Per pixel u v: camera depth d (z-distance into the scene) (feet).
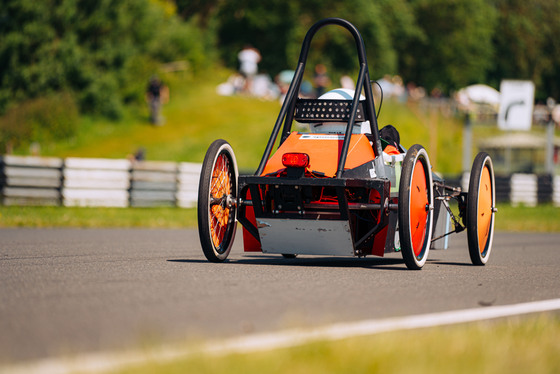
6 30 345.10
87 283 45.42
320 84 287.28
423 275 54.65
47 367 24.79
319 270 55.62
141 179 174.50
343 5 556.92
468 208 64.44
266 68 558.15
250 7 561.84
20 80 340.18
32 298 39.47
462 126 388.78
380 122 346.54
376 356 26.76
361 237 60.08
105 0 362.74
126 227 130.41
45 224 128.36
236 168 60.34
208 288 43.86
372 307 38.96
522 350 29.09
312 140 59.82
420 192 59.11
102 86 339.57
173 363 25.13
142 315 35.01
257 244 61.31
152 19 401.49
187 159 300.40
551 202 247.09
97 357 26.37
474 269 61.98
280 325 33.27
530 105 298.97
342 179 54.19
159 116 336.70
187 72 398.62
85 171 167.43
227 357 26.04
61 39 350.64
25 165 161.38
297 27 553.23
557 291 48.70
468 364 26.50
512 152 360.89
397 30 627.46
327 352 27.09
